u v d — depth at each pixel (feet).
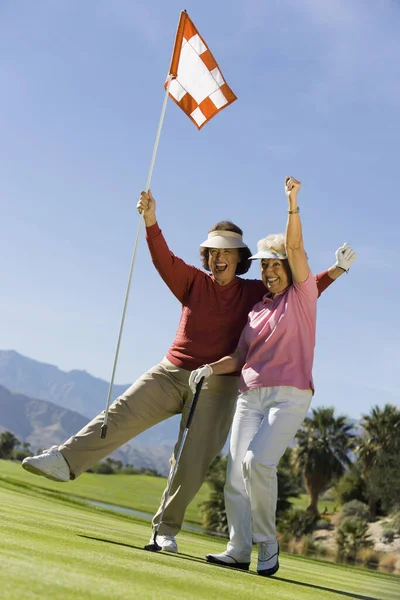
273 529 13.56
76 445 14.85
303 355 13.76
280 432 13.32
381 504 110.93
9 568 7.44
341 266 16.01
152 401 15.47
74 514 21.98
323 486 115.14
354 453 112.88
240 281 16.07
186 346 15.69
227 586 9.57
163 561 11.27
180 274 15.87
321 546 98.73
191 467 15.24
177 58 17.37
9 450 239.71
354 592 12.65
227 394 15.55
